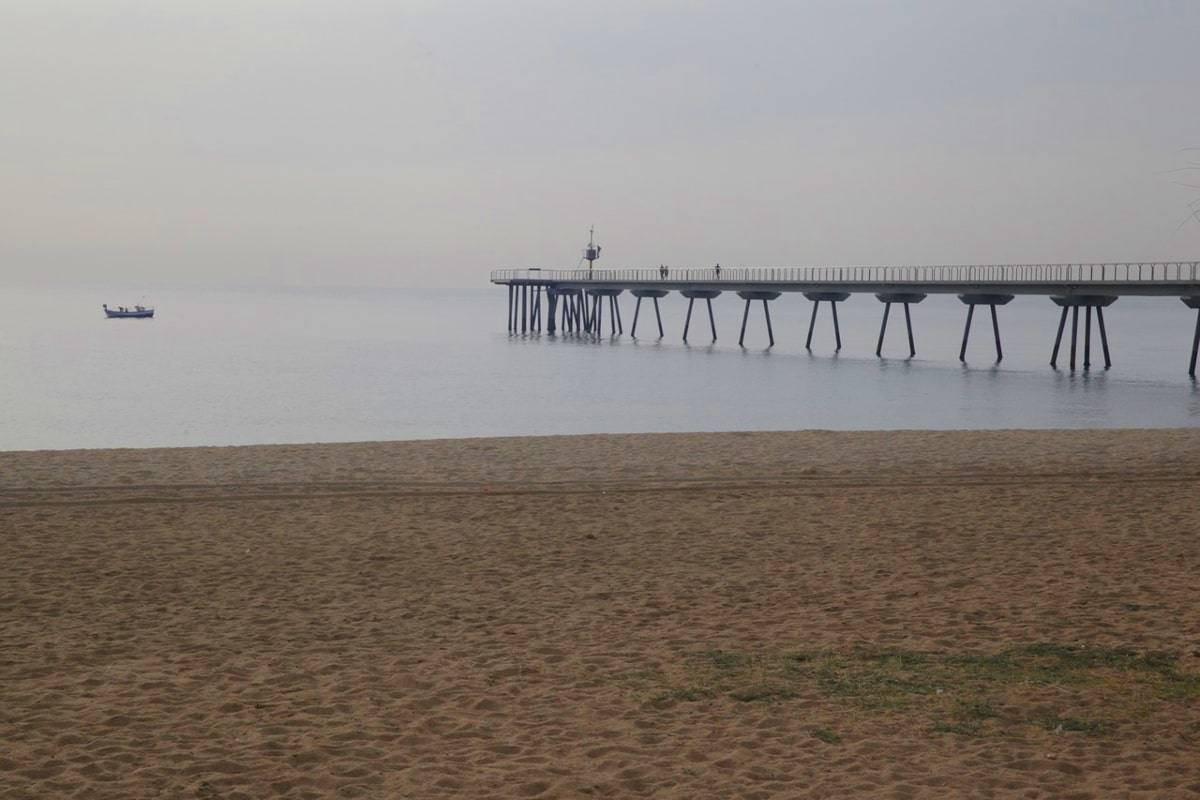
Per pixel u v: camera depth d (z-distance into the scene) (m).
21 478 16.59
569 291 83.56
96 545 12.36
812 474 17.41
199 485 16.23
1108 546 12.30
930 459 18.88
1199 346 47.72
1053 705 7.24
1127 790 5.88
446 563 11.68
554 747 6.58
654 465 18.19
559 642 8.84
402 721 7.02
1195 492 15.77
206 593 10.40
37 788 5.90
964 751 6.49
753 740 6.68
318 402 39.44
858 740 6.68
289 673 7.99
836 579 10.93
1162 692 7.47
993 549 12.21
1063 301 52.59
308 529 13.36
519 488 16.16
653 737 6.74
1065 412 36.91
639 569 11.42
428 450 19.89
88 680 7.78
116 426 32.84
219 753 6.45
